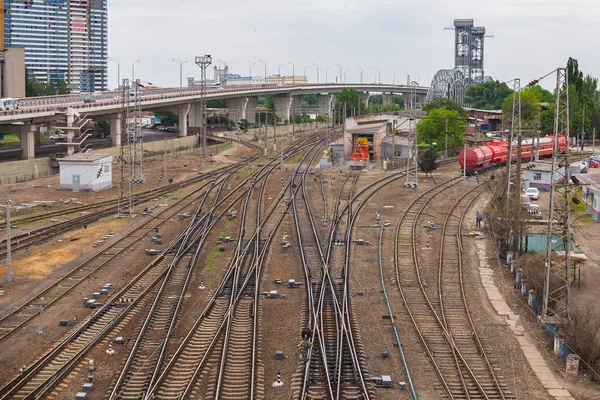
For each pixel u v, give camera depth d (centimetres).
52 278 3662
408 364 2562
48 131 13688
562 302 3325
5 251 4266
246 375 2405
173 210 5862
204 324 2923
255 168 8844
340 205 6141
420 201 6341
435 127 10500
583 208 5875
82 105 10300
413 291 3516
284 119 18788
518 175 4359
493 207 5281
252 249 4356
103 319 2969
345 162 9406
